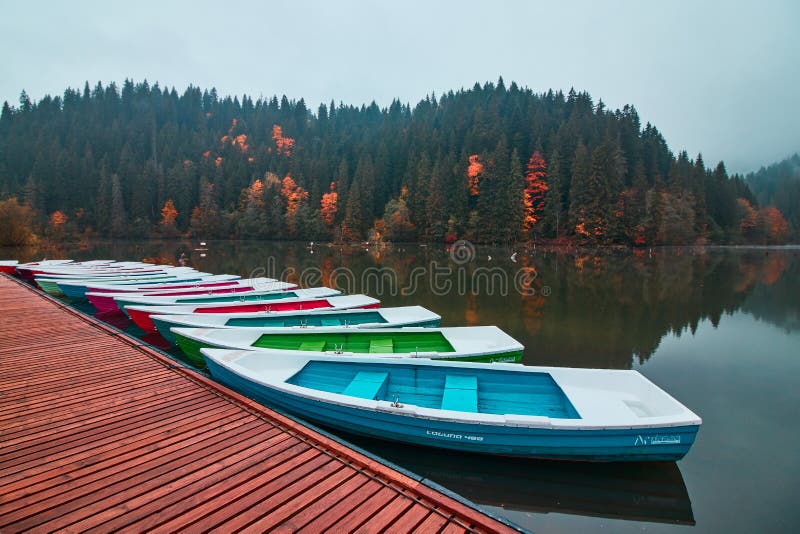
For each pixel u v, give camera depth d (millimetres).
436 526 2904
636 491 4832
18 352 6852
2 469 3473
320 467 3598
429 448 5352
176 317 9391
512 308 16219
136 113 110438
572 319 14352
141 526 2820
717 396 7898
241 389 6184
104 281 15633
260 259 38406
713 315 15078
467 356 7090
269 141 93062
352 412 5234
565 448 4828
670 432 4652
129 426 4281
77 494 3148
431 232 56156
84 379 5625
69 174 63938
